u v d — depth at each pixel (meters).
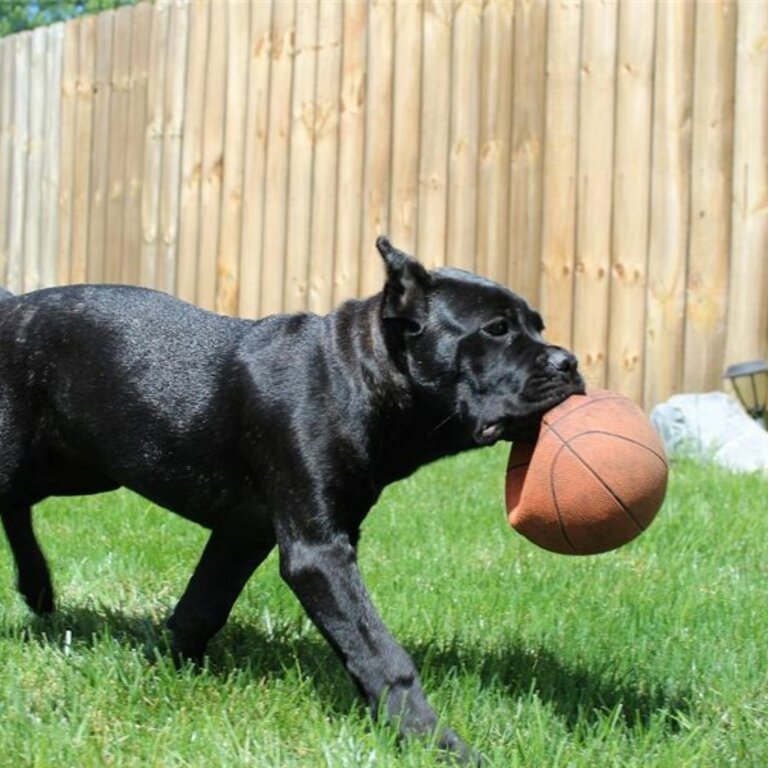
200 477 5.26
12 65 15.96
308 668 5.34
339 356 4.96
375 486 4.97
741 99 10.65
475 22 11.88
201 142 13.81
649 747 4.53
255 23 13.30
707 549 7.48
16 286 16.00
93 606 6.29
